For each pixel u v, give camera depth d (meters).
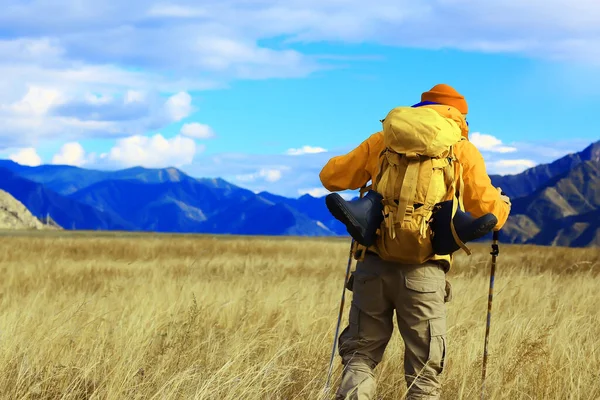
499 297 8.45
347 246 27.66
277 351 4.99
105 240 28.48
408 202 3.68
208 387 4.03
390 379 4.70
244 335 5.81
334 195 3.67
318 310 7.20
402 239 3.71
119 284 11.52
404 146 3.70
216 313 7.21
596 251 22.41
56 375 4.40
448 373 4.68
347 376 3.91
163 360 4.74
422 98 4.28
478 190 3.84
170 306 7.52
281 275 13.51
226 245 26.64
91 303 8.18
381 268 3.92
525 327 6.10
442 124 3.71
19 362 4.69
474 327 6.11
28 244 24.48
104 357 4.95
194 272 14.45
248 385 4.14
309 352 5.25
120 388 4.12
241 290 9.80
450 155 3.78
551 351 5.05
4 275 13.26
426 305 3.88
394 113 3.81
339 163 4.16
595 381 4.41
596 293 9.75
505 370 4.58
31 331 5.87
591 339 5.99
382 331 4.04
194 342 5.36
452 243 3.69
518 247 24.19
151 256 21.52
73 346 5.51
